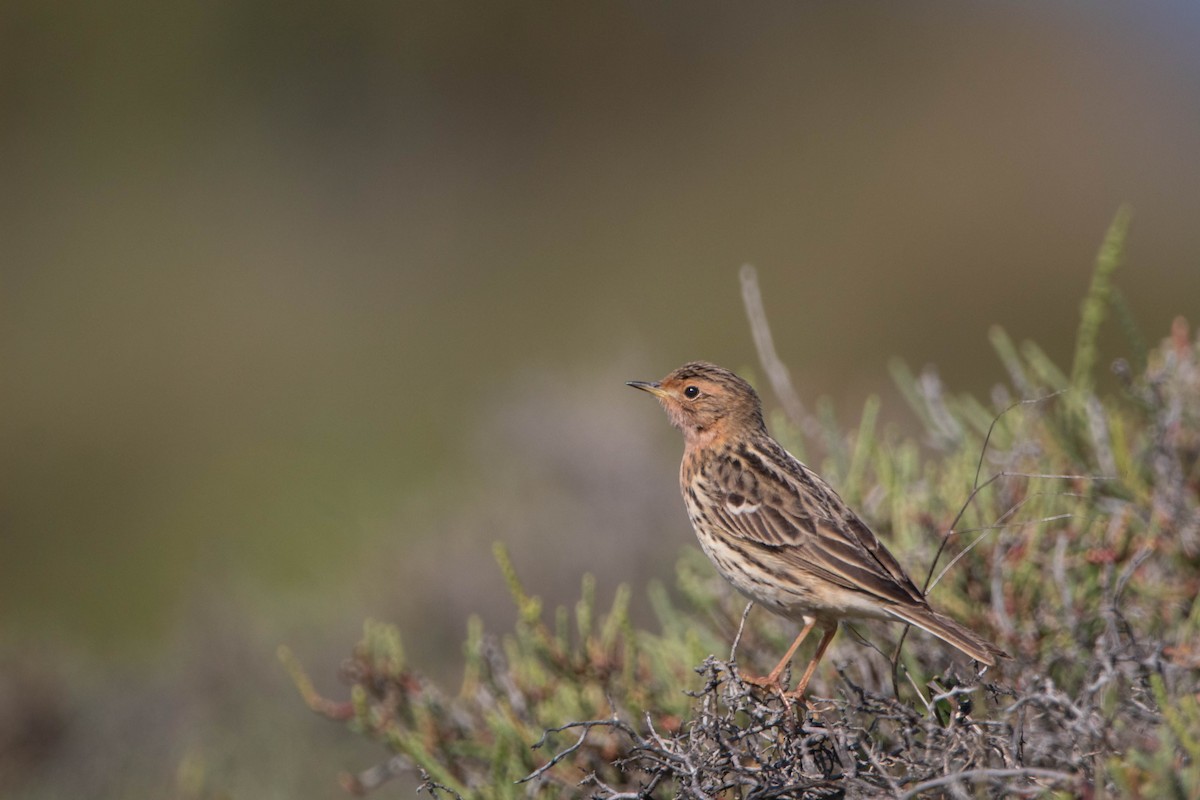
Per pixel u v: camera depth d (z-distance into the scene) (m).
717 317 24.03
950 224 25.81
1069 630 5.57
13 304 24.97
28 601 16.81
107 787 9.53
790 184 28.02
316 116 29.20
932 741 4.82
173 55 29.12
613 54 30.11
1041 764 4.86
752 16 30.64
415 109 29.33
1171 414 6.36
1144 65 29.31
